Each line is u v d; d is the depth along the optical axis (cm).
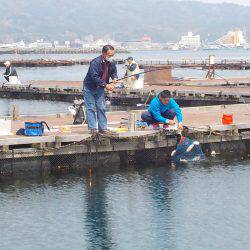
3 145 2114
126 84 4306
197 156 2361
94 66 2116
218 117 2789
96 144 2228
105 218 1748
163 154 2370
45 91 4725
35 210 1811
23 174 2170
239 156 2448
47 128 2331
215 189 1992
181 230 1659
